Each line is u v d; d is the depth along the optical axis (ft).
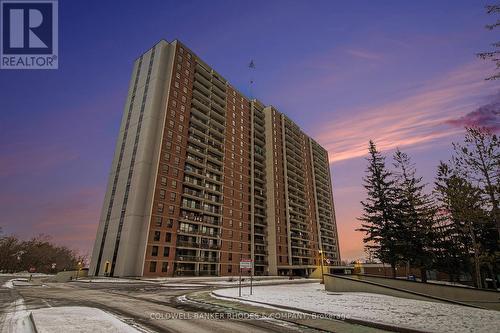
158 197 183.11
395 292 64.13
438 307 46.70
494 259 98.89
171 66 220.64
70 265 412.57
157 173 186.39
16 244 333.21
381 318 36.76
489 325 32.55
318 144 409.69
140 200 180.45
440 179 102.63
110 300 58.49
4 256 311.68
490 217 88.12
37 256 342.85
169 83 214.07
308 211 330.34
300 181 341.41
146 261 167.22
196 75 243.40
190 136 220.84
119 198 190.29
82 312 38.60
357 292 73.26
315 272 214.90
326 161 420.77
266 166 297.33
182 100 221.25
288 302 53.06
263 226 269.64
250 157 282.77
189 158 210.38
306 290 85.10
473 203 91.25
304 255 294.05
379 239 120.47
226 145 257.75
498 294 60.64
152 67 222.69
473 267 114.52
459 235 117.50
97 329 28.55
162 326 32.83
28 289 88.33
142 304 52.42
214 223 221.05
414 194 122.62
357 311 42.47
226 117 268.00
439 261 117.80
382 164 131.23
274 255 258.37
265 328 33.04
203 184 221.05
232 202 243.81
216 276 201.57
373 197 127.85
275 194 282.97
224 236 224.94
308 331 31.99
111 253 175.52
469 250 116.06
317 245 328.29
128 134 211.41
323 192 384.27
